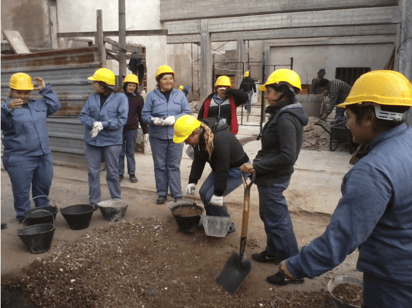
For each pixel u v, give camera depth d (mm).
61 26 11172
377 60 18656
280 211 3018
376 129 1475
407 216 1398
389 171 1354
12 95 3992
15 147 4109
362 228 1367
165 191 5039
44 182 4402
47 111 4340
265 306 2734
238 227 4195
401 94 1387
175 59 23094
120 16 7195
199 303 2756
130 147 5879
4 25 10219
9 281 3100
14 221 4441
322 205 4629
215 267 3275
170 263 3355
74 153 6820
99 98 4605
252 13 13828
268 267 3320
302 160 7164
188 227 3922
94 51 6152
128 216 4574
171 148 4793
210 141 3299
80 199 5242
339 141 7863
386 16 14039
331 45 19328
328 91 9469
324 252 1443
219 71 22531
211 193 3656
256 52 20922
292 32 17969
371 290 1532
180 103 4871
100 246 3697
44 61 6695
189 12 14930
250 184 2891
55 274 3174
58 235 4031
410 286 1430
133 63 9820
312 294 2891
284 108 2793
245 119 14234
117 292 2898
